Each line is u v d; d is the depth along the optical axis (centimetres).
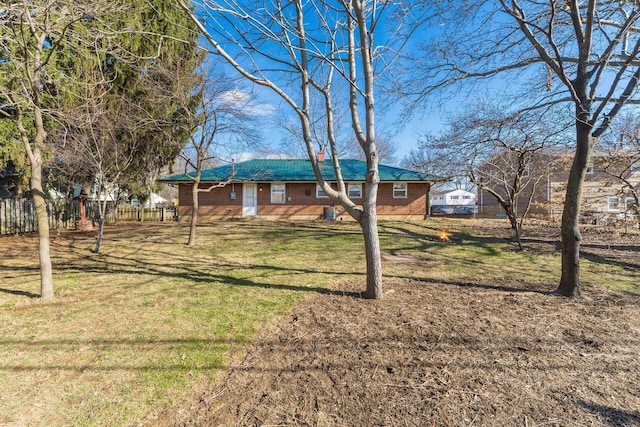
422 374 251
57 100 672
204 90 853
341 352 286
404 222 1630
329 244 946
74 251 826
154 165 1667
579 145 443
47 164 1055
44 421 197
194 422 198
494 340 309
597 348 293
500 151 786
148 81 880
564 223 459
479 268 638
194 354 283
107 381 241
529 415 203
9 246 898
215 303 420
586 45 437
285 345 300
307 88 448
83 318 368
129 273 590
